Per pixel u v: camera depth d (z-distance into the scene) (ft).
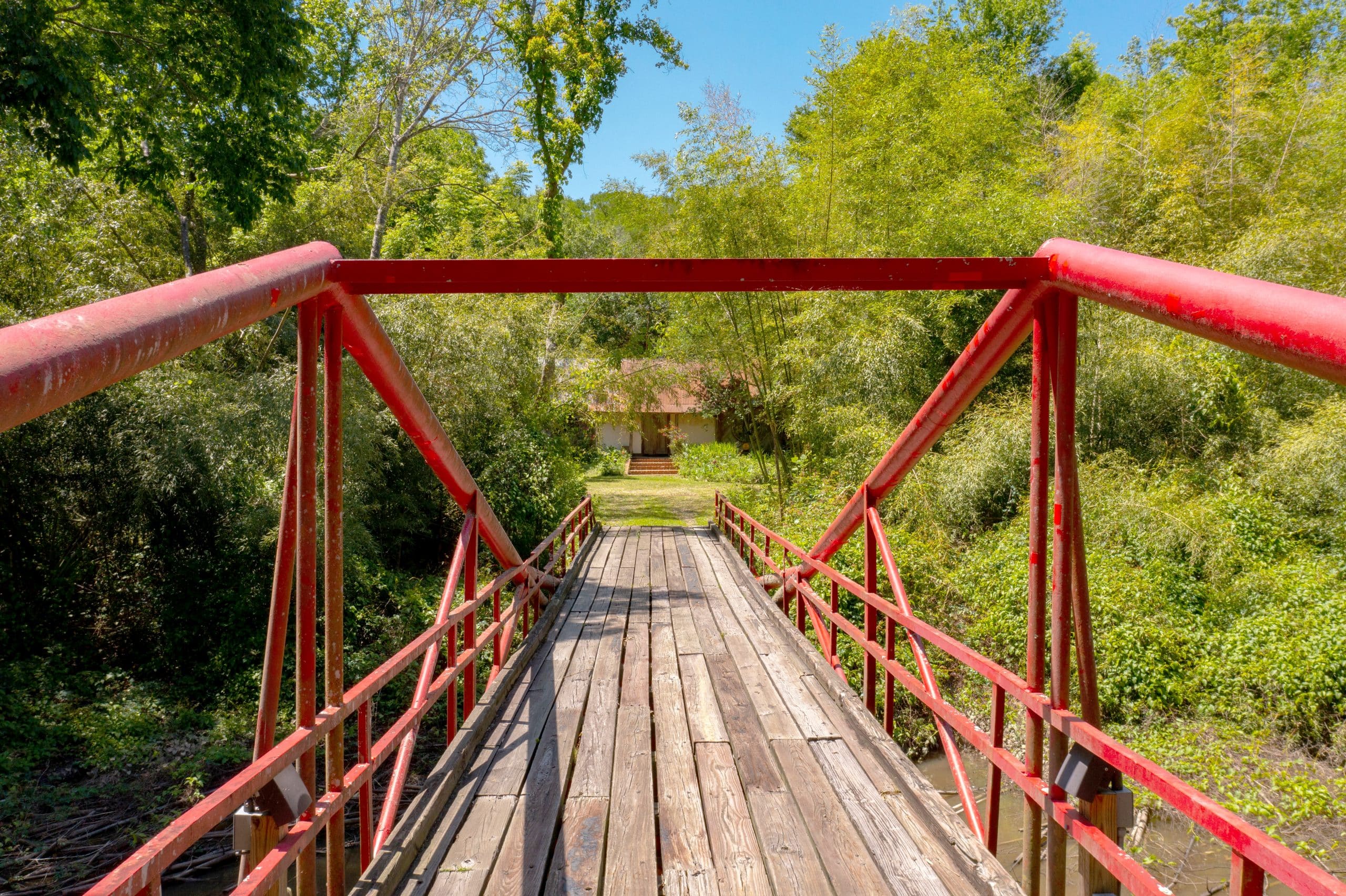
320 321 6.91
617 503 63.93
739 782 10.80
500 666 15.85
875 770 11.04
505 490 41.11
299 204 44.68
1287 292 3.99
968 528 34.68
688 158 42.19
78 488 28.12
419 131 49.37
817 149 42.63
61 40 24.18
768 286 6.77
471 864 8.52
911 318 38.40
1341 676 20.30
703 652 18.38
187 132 30.60
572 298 73.51
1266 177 42.32
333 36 52.44
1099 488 31.63
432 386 39.37
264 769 5.55
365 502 34.12
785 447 67.62
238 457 27.73
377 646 28.12
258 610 27.68
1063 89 75.05
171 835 4.30
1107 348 36.68
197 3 26.25
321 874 16.94
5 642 26.25
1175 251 40.93
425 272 6.63
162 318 4.33
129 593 29.19
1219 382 34.37
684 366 58.75
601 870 8.57
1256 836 3.99
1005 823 18.42
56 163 23.43
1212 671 21.93
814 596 17.75
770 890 8.05
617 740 12.51
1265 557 28.17
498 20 56.95
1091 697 6.36
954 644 8.99
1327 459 29.86
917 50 49.78
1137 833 17.13
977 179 45.19
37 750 21.22
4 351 3.35
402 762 9.78
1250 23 64.23
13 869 16.58
